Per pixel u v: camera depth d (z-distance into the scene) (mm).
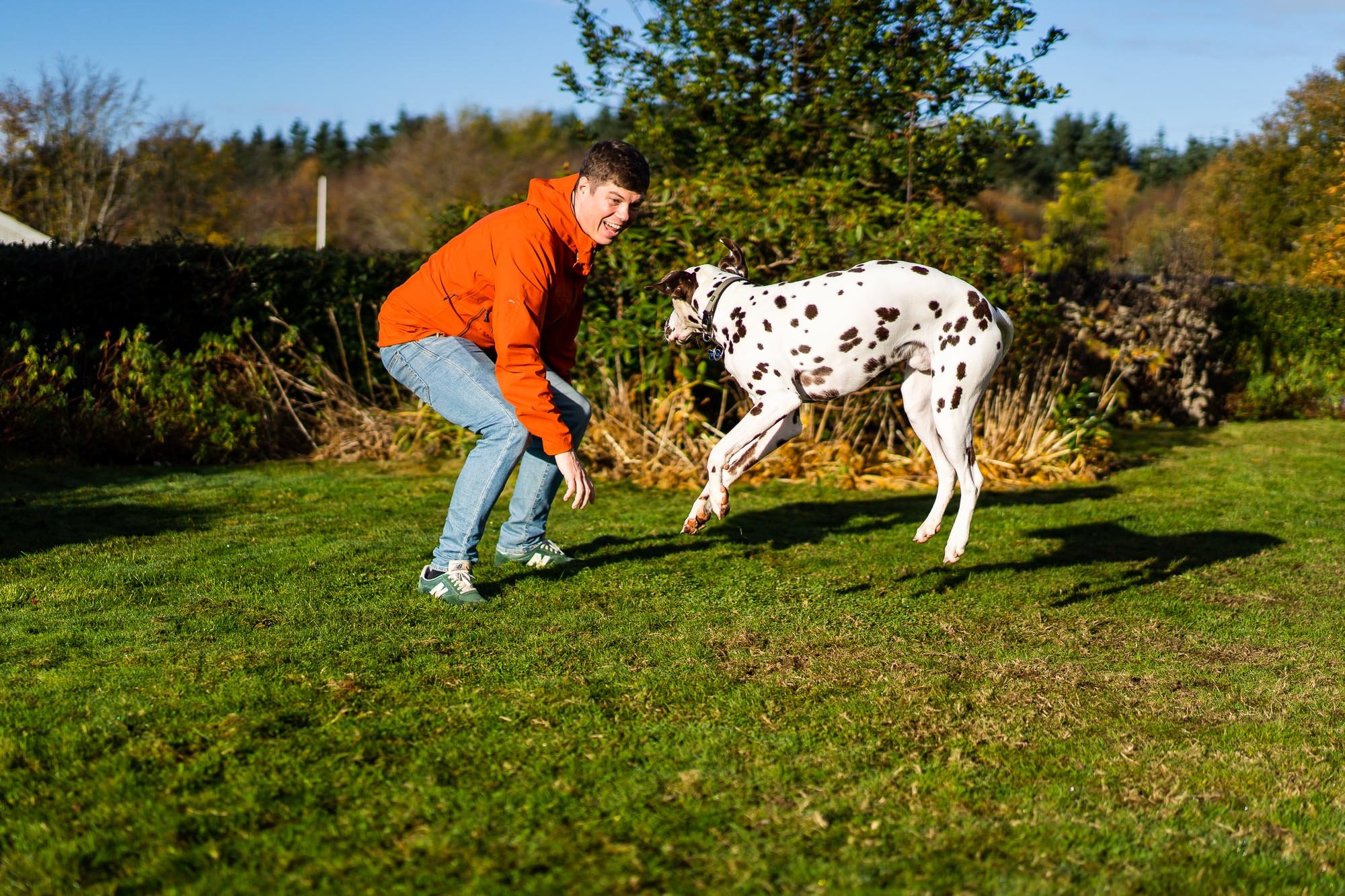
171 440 7840
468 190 36500
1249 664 3641
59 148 29953
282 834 2307
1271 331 12594
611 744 2811
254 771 2598
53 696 3066
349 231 41969
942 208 8555
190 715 2936
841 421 7559
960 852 2297
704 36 9539
